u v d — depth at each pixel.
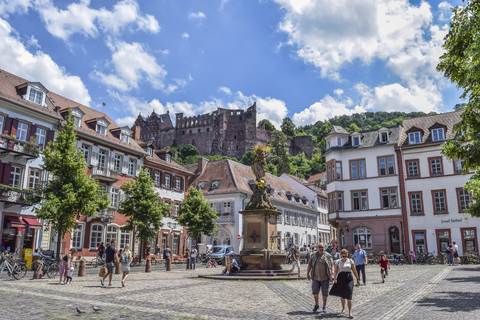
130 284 16.81
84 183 27.06
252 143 154.50
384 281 19.09
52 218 26.27
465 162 14.91
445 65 14.86
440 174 40.25
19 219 29.45
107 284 16.61
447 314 9.62
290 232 61.12
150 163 44.34
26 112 30.77
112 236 38.19
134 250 40.41
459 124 15.06
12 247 29.08
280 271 20.08
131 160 41.94
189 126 162.38
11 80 31.98
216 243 51.12
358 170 44.06
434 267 30.17
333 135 45.94
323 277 10.09
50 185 26.72
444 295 13.38
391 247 41.72
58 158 26.41
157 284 16.92
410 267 31.16
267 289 15.09
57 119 33.06
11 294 12.41
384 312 10.12
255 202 21.00
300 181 76.75
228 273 20.44
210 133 157.38
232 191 51.06
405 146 41.97
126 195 36.47
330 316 9.54
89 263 32.34
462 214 38.69
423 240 39.94
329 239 76.44
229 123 158.38
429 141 41.28
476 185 22.42
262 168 21.69
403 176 41.72
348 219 43.41
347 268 9.59
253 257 20.11
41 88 32.53
